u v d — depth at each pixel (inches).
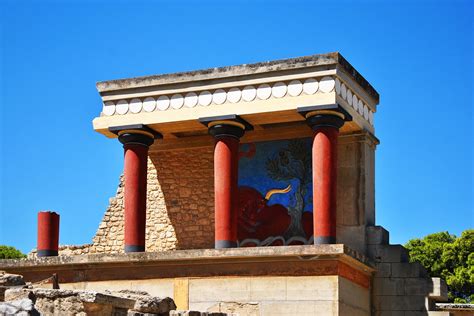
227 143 971.9
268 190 1039.6
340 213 1000.9
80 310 558.9
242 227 1041.5
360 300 929.5
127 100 1027.3
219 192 959.6
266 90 963.3
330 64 938.1
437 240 2032.5
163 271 930.7
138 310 595.8
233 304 896.3
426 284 953.5
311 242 1009.5
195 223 1079.0
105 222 1122.7
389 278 966.4
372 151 1039.0
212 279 909.8
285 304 877.8
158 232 1093.1
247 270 900.0
